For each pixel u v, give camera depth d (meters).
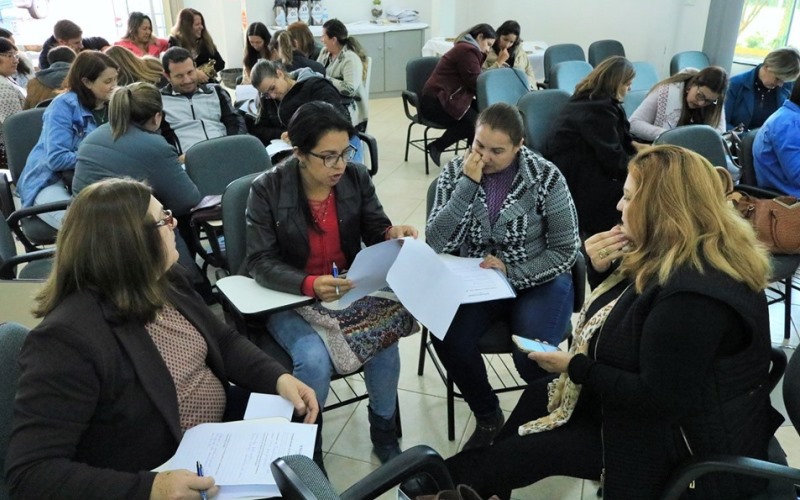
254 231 1.72
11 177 2.89
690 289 1.09
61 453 1.01
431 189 2.04
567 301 1.84
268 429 1.21
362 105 4.38
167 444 1.16
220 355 1.34
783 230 2.17
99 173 2.27
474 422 2.05
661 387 1.11
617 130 2.89
